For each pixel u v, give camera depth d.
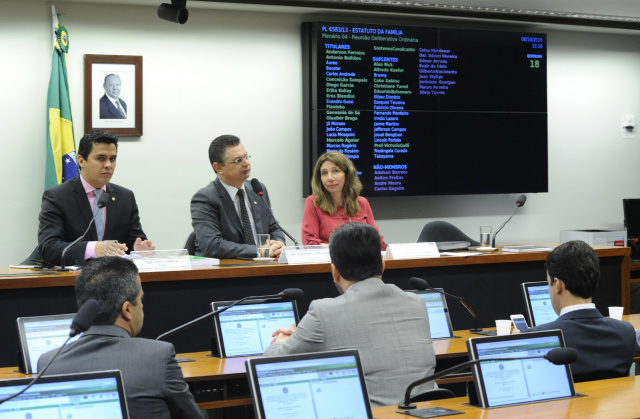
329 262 3.59
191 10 5.60
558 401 2.11
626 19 6.52
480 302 3.92
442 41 6.07
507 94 6.30
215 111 5.67
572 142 6.80
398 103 5.96
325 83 5.75
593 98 6.88
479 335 3.37
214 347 2.94
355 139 5.86
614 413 1.95
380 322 2.31
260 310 2.99
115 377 1.70
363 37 5.84
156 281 3.25
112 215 3.77
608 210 6.95
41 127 5.24
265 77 5.80
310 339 2.27
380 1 5.76
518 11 6.16
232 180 3.94
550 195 6.73
